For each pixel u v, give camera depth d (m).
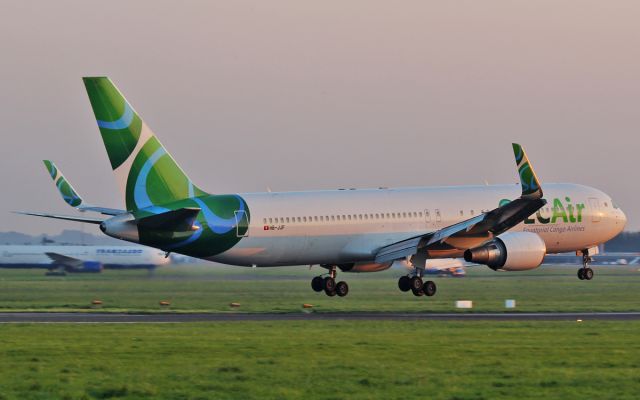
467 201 196.12
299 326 138.88
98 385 86.00
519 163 173.62
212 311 181.25
